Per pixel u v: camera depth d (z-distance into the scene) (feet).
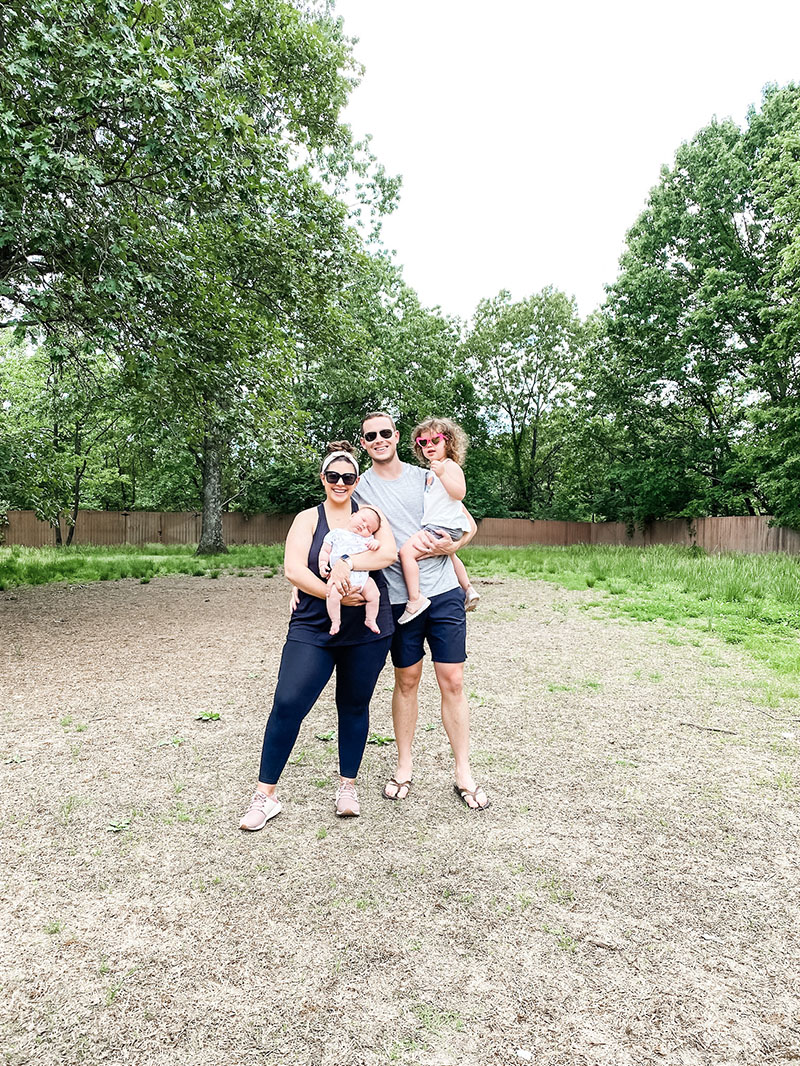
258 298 35.83
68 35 20.99
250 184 26.63
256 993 5.89
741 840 8.95
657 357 91.45
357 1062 5.09
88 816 9.53
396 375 81.00
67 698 15.85
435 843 8.81
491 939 6.70
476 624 27.63
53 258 24.99
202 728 13.62
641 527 110.22
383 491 10.46
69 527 93.76
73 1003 5.74
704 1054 5.18
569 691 16.84
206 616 29.01
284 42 40.14
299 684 9.05
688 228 88.94
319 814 9.70
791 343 67.92
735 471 85.35
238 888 7.64
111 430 94.43
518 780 11.05
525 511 143.13
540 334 141.49
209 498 73.51
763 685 17.35
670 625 26.91
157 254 26.30
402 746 10.57
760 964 6.33
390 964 6.30
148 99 20.92
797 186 64.49
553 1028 5.47
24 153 20.34
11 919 7.00
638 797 10.37
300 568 8.91
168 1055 5.16
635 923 7.00
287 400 35.88
